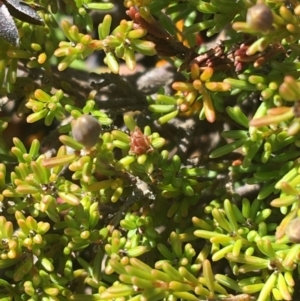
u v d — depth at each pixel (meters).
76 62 0.36
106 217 0.30
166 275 0.25
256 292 0.26
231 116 0.26
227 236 0.25
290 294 0.25
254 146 0.26
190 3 0.27
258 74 0.26
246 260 0.25
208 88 0.25
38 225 0.26
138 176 0.27
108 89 0.33
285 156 0.26
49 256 0.27
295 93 0.22
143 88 0.33
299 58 0.28
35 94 0.27
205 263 0.24
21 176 0.27
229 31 0.29
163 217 0.28
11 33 0.26
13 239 0.26
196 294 0.26
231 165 0.28
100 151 0.25
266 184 0.27
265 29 0.23
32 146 0.27
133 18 0.26
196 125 0.32
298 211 0.23
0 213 0.28
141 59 0.36
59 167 0.26
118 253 0.26
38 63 0.28
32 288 0.26
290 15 0.23
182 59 0.27
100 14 0.34
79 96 0.30
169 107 0.27
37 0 0.29
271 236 0.26
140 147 0.26
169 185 0.27
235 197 0.28
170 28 0.28
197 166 0.30
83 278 0.28
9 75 0.28
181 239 0.26
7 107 0.34
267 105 0.25
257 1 0.24
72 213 0.27
